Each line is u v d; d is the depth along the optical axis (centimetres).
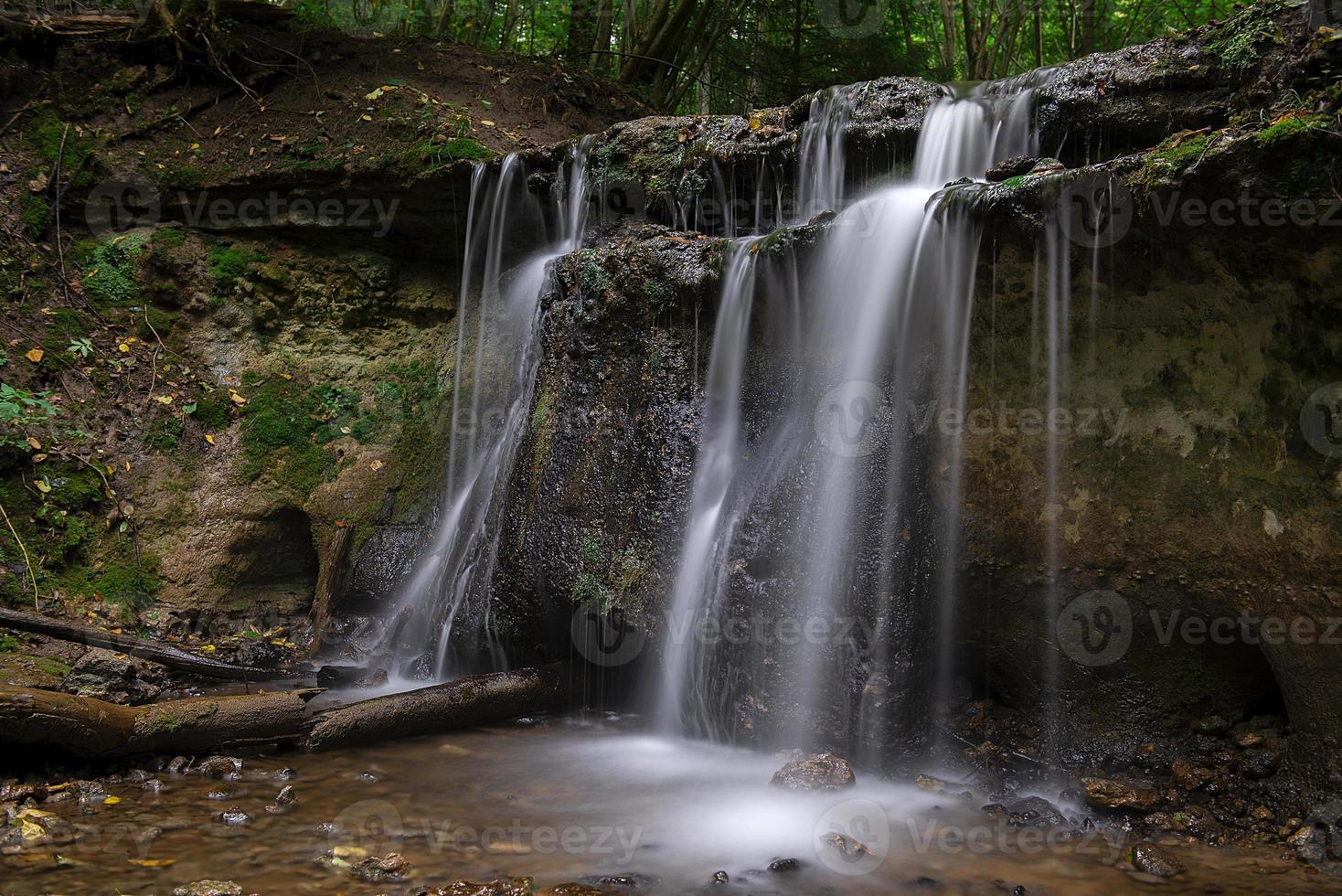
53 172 720
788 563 437
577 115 864
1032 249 393
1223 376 372
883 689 411
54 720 390
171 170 730
